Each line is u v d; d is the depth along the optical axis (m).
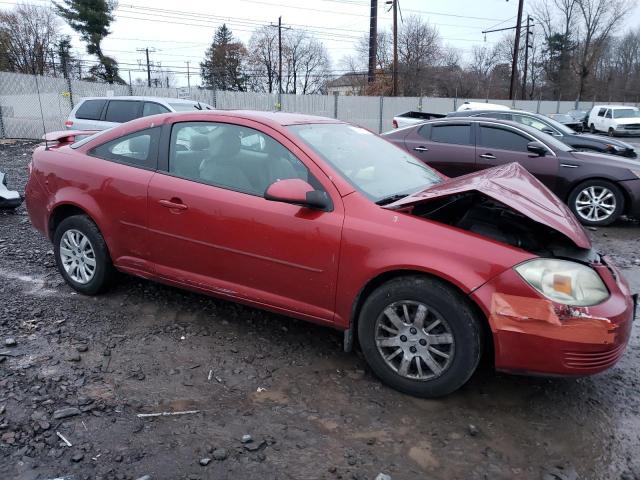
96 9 46.84
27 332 3.74
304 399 3.10
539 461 2.65
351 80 59.62
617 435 2.87
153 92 22.27
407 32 52.62
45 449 2.56
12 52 50.75
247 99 24.08
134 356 3.51
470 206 3.54
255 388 3.20
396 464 2.58
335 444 2.71
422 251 2.98
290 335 3.89
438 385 3.04
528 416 3.02
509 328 2.81
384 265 3.05
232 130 3.70
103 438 2.67
